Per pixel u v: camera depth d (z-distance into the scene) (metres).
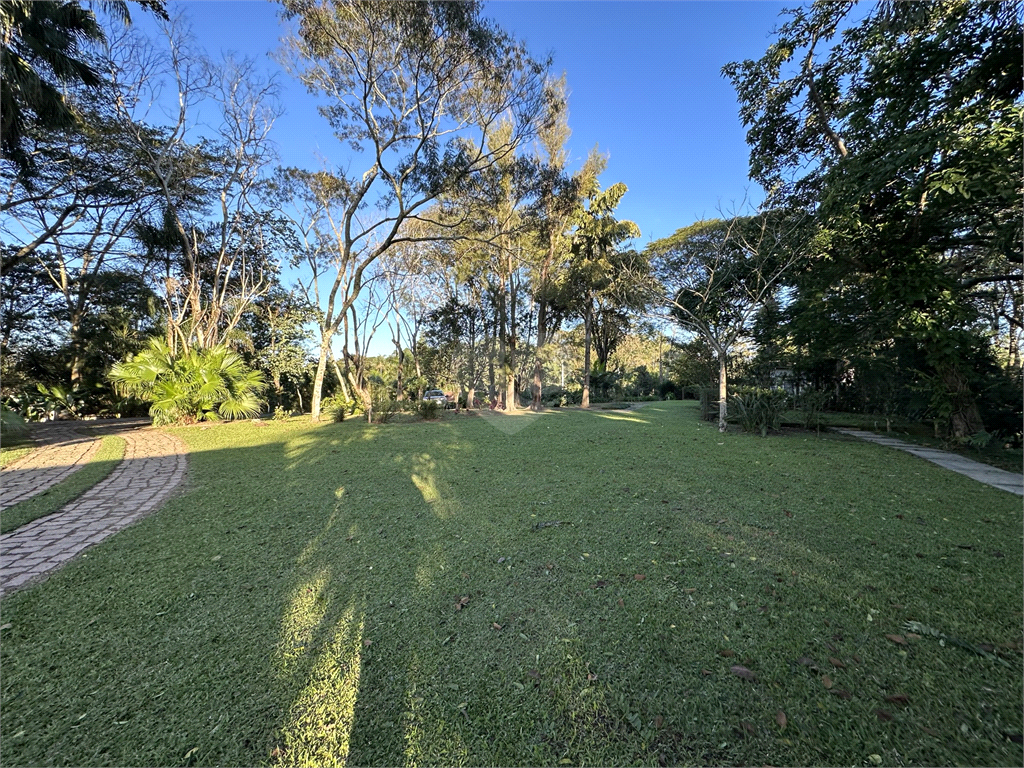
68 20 8.41
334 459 6.35
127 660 1.83
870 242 7.34
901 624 2.00
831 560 2.71
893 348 8.90
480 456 6.42
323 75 9.61
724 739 1.41
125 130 11.85
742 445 7.26
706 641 1.91
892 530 3.22
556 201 12.52
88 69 9.12
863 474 5.08
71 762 1.35
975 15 5.67
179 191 13.68
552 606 2.23
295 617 2.16
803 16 7.93
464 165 10.50
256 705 1.59
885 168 5.95
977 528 3.25
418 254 16.31
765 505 3.86
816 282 8.66
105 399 15.90
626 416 13.08
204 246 15.99
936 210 6.26
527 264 15.16
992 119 5.69
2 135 8.02
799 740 1.39
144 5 10.23
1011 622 1.99
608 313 21.33
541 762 1.35
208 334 14.25
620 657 1.82
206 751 1.39
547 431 9.27
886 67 6.56
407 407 14.02
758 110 9.16
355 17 8.34
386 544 3.09
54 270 15.98
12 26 7.43
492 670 1.76
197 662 1.82
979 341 7.54
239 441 8.42
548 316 17.77
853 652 1.81
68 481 5.11
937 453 6.50
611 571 2.61
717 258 9.92
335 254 16.05
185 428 10.75
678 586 2.40
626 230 17.31
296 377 18.17
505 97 9.86
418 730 1.47
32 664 1.81
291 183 13.83
